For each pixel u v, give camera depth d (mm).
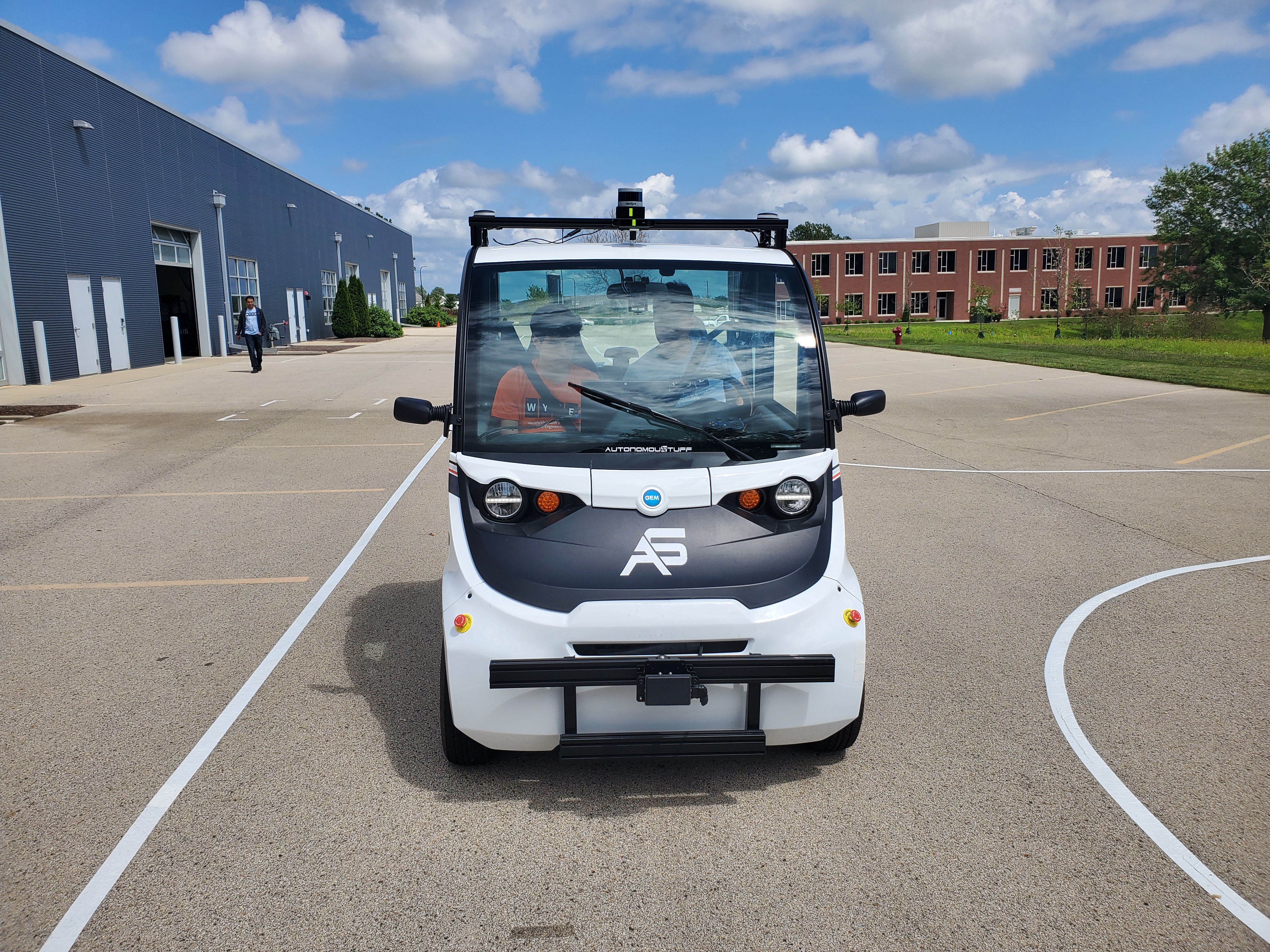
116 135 23547
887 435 13203
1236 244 59844
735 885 2988
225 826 3326
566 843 3232
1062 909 2857
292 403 16672
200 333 29328
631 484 3535
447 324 68750
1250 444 12203
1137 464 10906
